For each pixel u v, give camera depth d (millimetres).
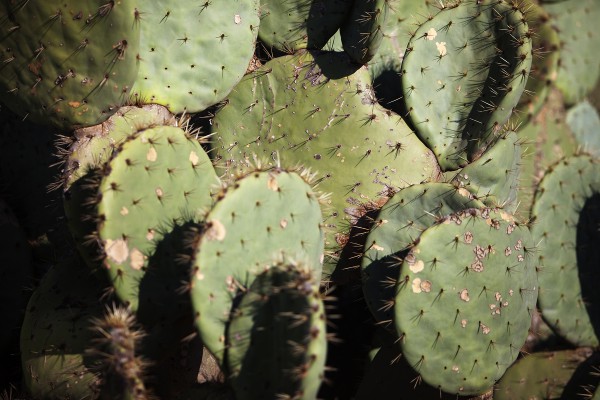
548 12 7098
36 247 4895
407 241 4535
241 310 3639
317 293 3396
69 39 4078
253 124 4895
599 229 5281
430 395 4562
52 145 4832
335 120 4766
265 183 3777
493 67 4801
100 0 3990
